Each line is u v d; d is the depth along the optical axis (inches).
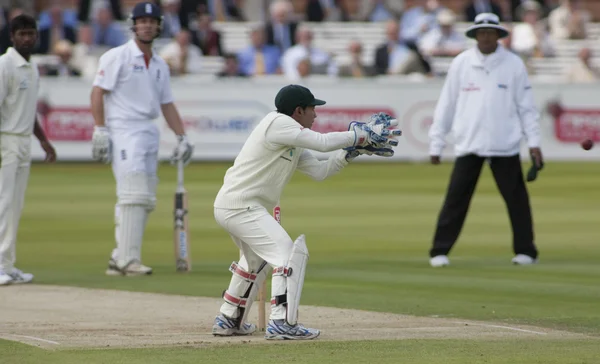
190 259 1521.9
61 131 2947.8
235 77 3132.4
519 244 1499.8
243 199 983.6
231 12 3769.7
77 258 1566.2
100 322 1069.8
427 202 2252.7
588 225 1915.6
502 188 1494.8
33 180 2628.0
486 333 1002.7
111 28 3270.2
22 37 1328.7
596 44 3587.6
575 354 893.8
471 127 1473.9
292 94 992.2
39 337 978.1
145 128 1423.5
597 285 1306.6
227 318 995.3
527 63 3398.1
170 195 2356.1
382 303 1180.5
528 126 1487.5
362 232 1831.9
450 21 3383.4
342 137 976.9
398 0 4082.2
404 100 3014.3
